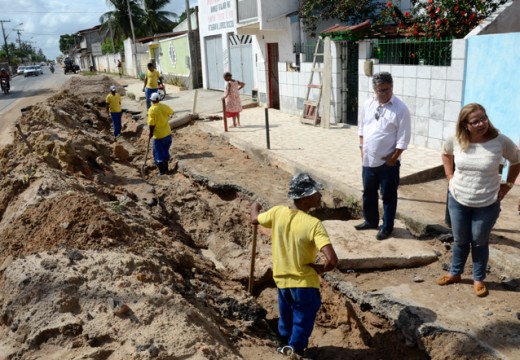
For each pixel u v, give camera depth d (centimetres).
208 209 821
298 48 1423
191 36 2450
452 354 408
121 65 4338
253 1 1493
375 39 1084
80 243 514
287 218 425
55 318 398
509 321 428
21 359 368
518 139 738
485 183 429
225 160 1044
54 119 1370
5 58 8662
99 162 1051
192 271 580
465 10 909
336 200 743
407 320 449
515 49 727
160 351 357
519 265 502
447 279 497
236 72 2019
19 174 780
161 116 1009
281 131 1219
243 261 645
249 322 500
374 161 554
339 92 1223
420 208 671
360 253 557
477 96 810
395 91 1009
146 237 596
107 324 391
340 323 527
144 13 4950
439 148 929
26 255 502
